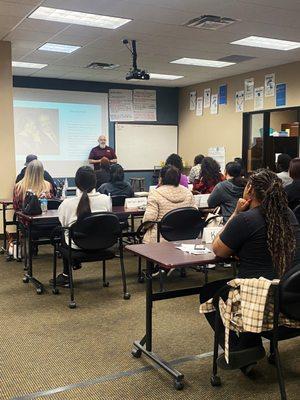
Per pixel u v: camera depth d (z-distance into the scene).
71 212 3.60
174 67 7.78
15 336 2.93
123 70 8.09
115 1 4.34
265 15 4.79
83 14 4.78
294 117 8.72
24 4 4.39
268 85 7.82
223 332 2.21
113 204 4.98
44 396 2.20
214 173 5.12
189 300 3.62
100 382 2.33
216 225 3.94
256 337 2.09
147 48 6.36
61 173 9.16
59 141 9.09
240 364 2.06
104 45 6.15
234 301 1.98
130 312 3.37
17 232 4.95
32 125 8.80
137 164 10.02
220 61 7.26
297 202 4.08
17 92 8.64
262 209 2.05
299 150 7.73
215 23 5.07
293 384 2.29
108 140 9.66
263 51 6.50
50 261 4.99
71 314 3.33
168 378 2.37
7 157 6.03
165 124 10.28
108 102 9.57
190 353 2.66
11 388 2.27
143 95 9.95
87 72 8.27
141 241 4.50
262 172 2.14
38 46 6.20
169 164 4.46
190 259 2.27
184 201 3.99
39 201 4.07
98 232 3.47
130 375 2.41
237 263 2.29
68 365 2.53
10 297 3.72
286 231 2.01
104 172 6.29
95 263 4.84
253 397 2.18
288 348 2.71
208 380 2.35
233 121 8.70
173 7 4.53
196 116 9.80
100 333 2.97
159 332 2.97
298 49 6.36
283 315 1.97
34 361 2.58
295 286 1.86
